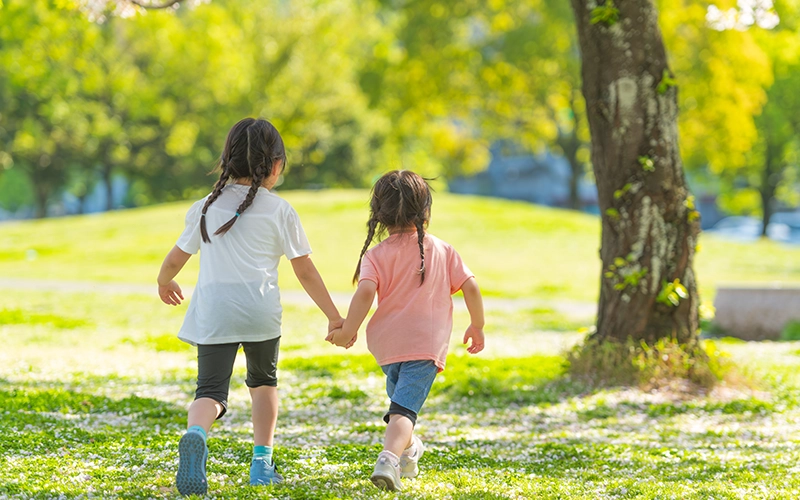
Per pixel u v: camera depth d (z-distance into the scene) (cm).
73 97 4909
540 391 959
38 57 2227
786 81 4938
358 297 491
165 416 786
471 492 495
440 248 520
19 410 751
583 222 3838
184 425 735
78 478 492
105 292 2195
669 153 988
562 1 3978
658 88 982
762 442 734
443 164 6275
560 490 518
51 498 446
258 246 476
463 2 4100
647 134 984
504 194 10719
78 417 745
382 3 4362
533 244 3366
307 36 5369
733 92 3441
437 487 505
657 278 990
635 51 980
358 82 4581
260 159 488
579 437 747
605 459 642
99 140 5447
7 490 457
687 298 998
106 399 836
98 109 5050
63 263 2903
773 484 545
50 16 2009
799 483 547
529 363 1188
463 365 1178
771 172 5428
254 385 498
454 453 642
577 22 1017
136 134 5469
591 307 2175
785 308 1673
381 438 711
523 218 3803
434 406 907
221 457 573
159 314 1828
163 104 5188
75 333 1491
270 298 476
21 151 5422
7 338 1376
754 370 1070
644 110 983
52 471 509
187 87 5188
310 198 4116
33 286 2291
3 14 2042
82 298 2047
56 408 778
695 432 778
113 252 3125
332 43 5425
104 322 1673
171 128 5456
